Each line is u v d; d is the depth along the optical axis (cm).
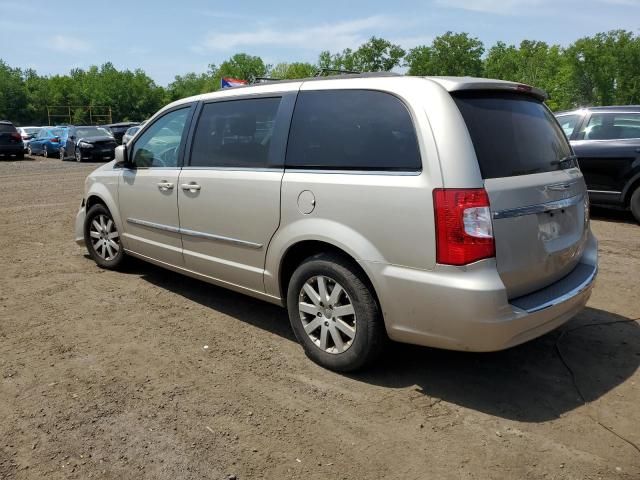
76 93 8800
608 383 353
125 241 555
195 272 475
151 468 272
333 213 348
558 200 348
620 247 691
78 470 271
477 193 299
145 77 9569
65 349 404
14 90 8106
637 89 6412
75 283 558
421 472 270
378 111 341
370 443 293
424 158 312
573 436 298
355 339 351
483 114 329
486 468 272
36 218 928
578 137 872
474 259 299
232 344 415
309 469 272
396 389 347
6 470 271
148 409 325
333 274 354
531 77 6253
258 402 333
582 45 6375
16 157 2645
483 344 304
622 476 266
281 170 384
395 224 319
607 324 446
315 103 376
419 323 319
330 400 335
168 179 477
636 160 812
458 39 5644
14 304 497
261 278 406
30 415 318
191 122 470
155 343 416
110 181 560
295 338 426
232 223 420
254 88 425
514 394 341
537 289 339
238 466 274
